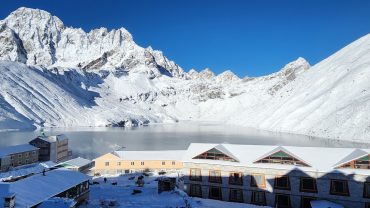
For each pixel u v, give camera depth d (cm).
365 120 16388
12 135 17862
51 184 4650
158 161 8881
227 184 5403
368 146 13325
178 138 18112
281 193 5041
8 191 3975
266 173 5159
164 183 5944
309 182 4903
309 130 19612
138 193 5950
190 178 5688
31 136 17350
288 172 5009
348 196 4653
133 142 15950
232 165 5391
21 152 8750
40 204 4025
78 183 5078
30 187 4322
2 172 7525
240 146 5750
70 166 8181
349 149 5106
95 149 13200
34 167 8088
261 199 5172
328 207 4444
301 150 5266
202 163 5603
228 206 5094
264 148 5544
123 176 8150
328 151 5138
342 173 4700
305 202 4912
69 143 15212
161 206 5053
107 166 8775
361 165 4706
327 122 18775
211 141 16375
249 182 5253
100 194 5912
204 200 5384
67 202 4100
